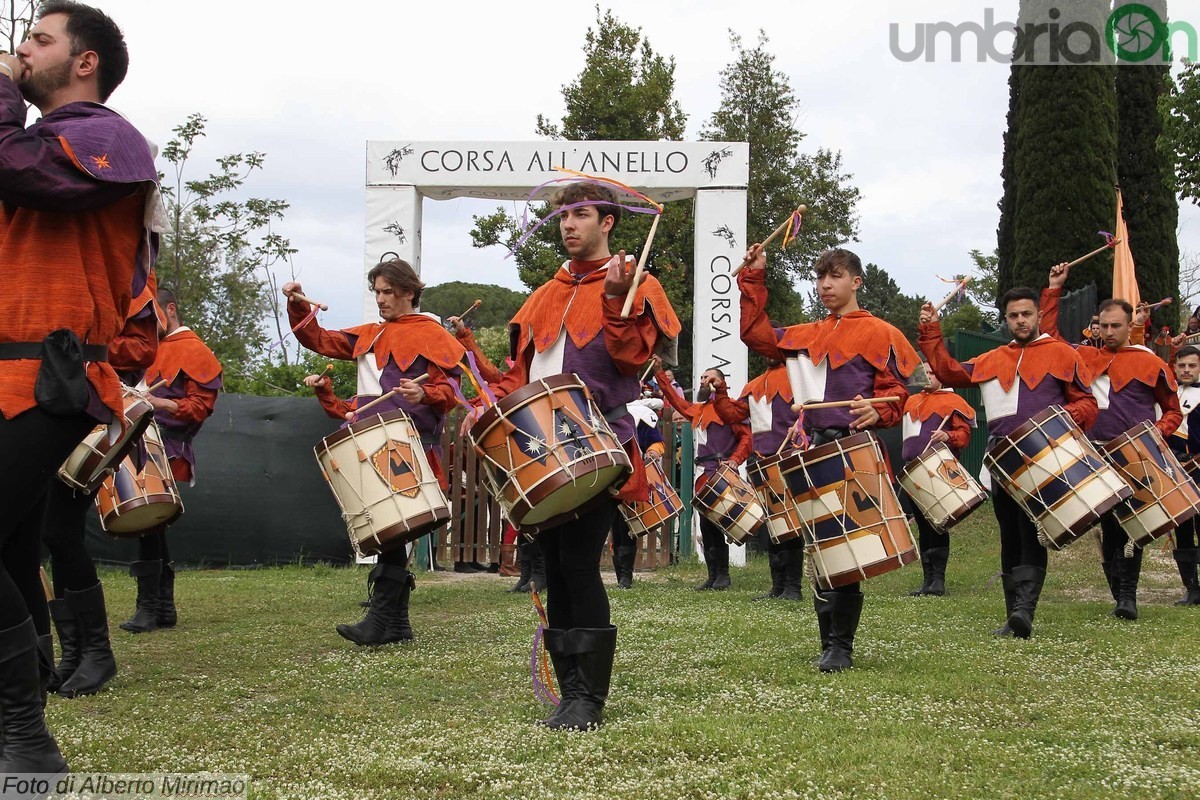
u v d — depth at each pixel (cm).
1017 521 634
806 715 404
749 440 875
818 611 507
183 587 880
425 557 1117
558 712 395
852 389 511
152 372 639
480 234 2058
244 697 452
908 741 367
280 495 1099
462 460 1102
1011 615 607
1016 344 665
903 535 482
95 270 308
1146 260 1786
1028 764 341
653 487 873
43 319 299
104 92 321
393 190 1156
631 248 2142
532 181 1154
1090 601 816
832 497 479
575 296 413
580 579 396
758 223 2933
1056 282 679
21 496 296
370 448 541
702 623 658
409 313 648
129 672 507
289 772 335
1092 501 586
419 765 337
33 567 363
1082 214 1684
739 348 1151
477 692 459
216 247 2242
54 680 472
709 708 420
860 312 527
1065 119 1691
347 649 574
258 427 1105
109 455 426
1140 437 712
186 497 1077
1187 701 434
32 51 310
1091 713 412
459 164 1157
